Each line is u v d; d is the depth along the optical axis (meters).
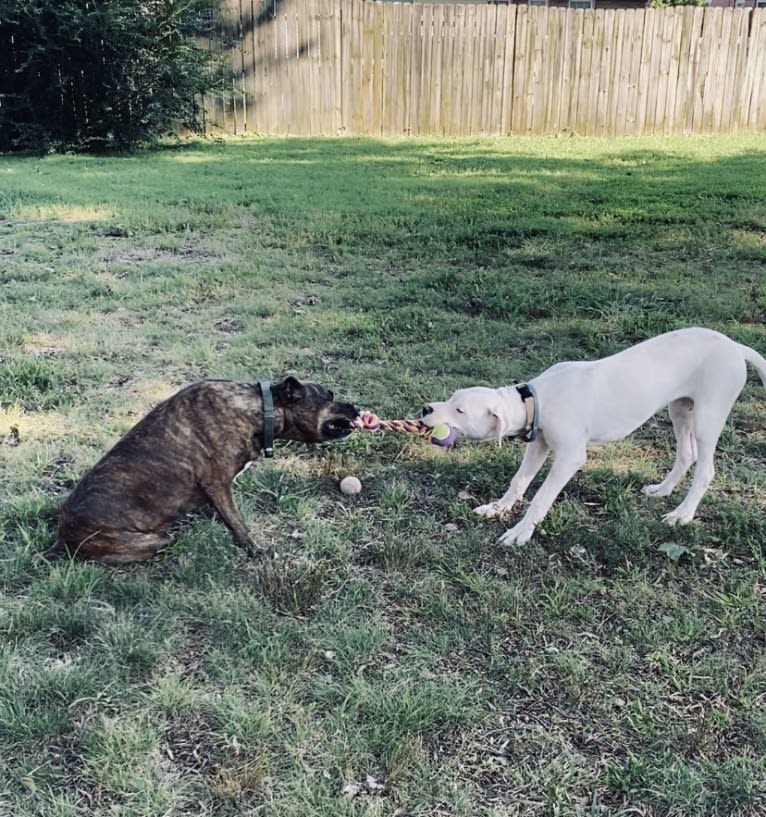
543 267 6.43
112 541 2.85
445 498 3.46
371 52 13.28
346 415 3.07
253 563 2.96
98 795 2.03
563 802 2.05
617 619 2.73
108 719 2.23
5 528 3.10
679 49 13.45
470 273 6.20
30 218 7.62
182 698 2.30
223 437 2.95
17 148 12.16
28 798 2.01
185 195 8.54
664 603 2.80
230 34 12.99
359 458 3.72
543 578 2.94
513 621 2.69
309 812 1.98
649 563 3.02
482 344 4.94
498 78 13.50
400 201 8.27
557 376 3.12
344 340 5.00
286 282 6.04
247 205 8.16
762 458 3.82
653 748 2.21
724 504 3.42
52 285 5.88
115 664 2.42
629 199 8.39
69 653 2.50
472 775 2.12
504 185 9.14
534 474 3.33
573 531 3.20
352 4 13.01
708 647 2.60
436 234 7.11
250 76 13.25
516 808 2.03
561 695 2.39
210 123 13.36
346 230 7.20
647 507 3.42
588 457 3.81
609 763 2.16
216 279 6.03
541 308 5.51
